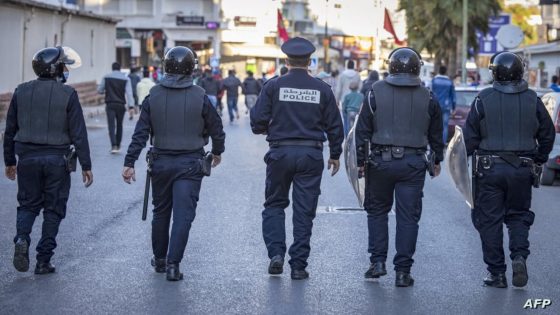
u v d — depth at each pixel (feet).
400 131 27.55
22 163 27.91
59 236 35.55
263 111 28.37
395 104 27.61
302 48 28.43
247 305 25.35
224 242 34.78
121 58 258.57
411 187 27.73
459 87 81.61
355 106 79.97
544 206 47.37
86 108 131.03
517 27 103.30
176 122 27.68
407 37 188.14
